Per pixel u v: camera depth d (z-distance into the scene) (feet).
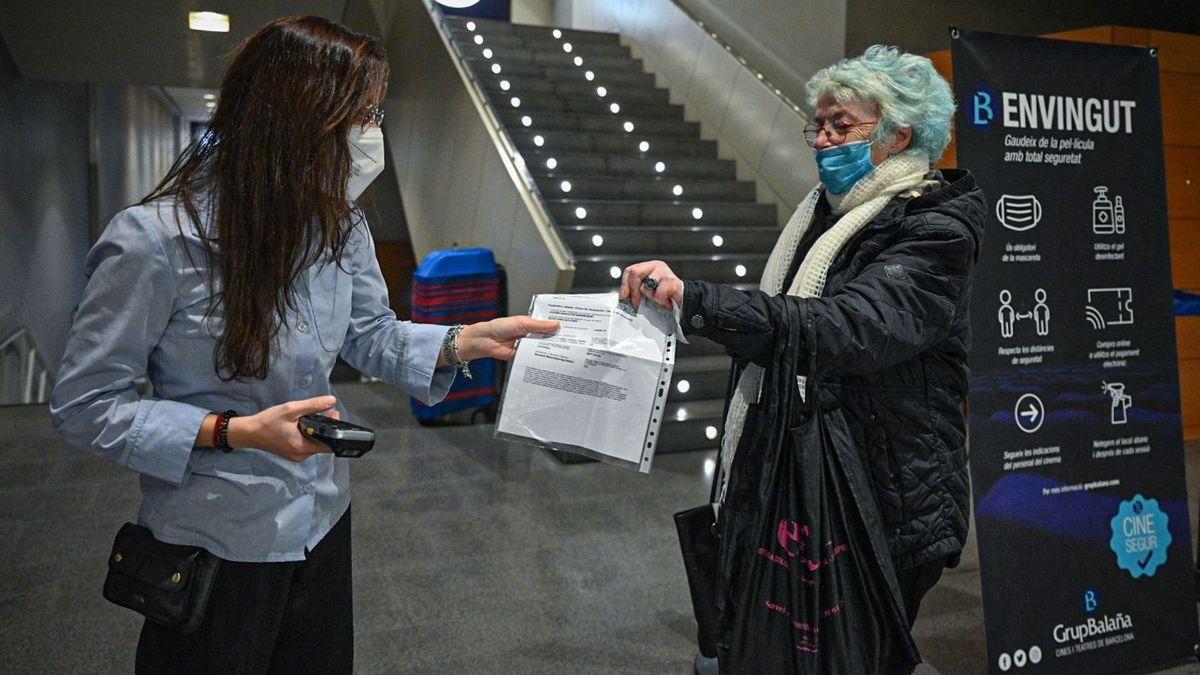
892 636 5.36
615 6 33.45
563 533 12.82
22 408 22.29
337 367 27.32
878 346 4.90
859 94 5.61
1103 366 8.74
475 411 19.88
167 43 28.37
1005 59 8.31
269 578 4.33
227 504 4.17
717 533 5.74
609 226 22.03
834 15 20.42
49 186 32.27
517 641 9.48
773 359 4.95
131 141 45.47
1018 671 8.27
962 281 5.21
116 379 3.97
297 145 4.07
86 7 24.93
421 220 29.19
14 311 27.35
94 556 11.85
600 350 5.13
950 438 5.56
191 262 4.03
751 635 5.32
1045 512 8.46
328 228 4.18
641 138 25.22
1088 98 8.68
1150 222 9.00
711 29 26.63
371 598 10.54
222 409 4.24
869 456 5.45
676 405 18.34
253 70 4.14
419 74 28.81
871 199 5.68
